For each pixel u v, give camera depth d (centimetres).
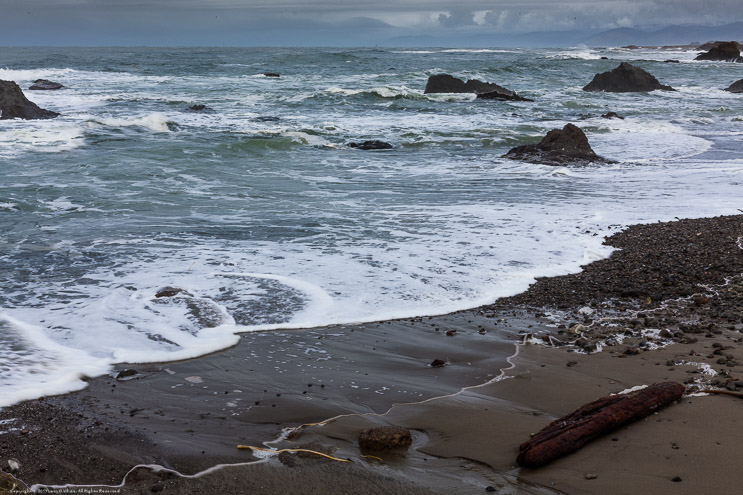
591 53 11119
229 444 389
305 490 336
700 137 2302
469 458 366
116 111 2822
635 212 1155
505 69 5572
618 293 720
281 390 473
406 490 333
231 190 1338
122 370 509
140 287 716
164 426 414
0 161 1590
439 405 445
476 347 564
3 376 484
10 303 658
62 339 568
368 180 1488
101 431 406
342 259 832
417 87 4341
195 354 543
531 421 415
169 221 1052
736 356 509
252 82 4575
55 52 10925
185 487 341
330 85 4362
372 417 427
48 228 994
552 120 2792
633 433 376
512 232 991
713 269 802
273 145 1995
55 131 2019
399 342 575
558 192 1353
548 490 325
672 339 568
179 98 3441
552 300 698
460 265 813
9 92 2541
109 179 1417
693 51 13162
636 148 2030
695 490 312
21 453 375
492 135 2286
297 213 1124
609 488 321
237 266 798
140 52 11081
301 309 655
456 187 1406
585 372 498
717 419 387
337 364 525
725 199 1277
